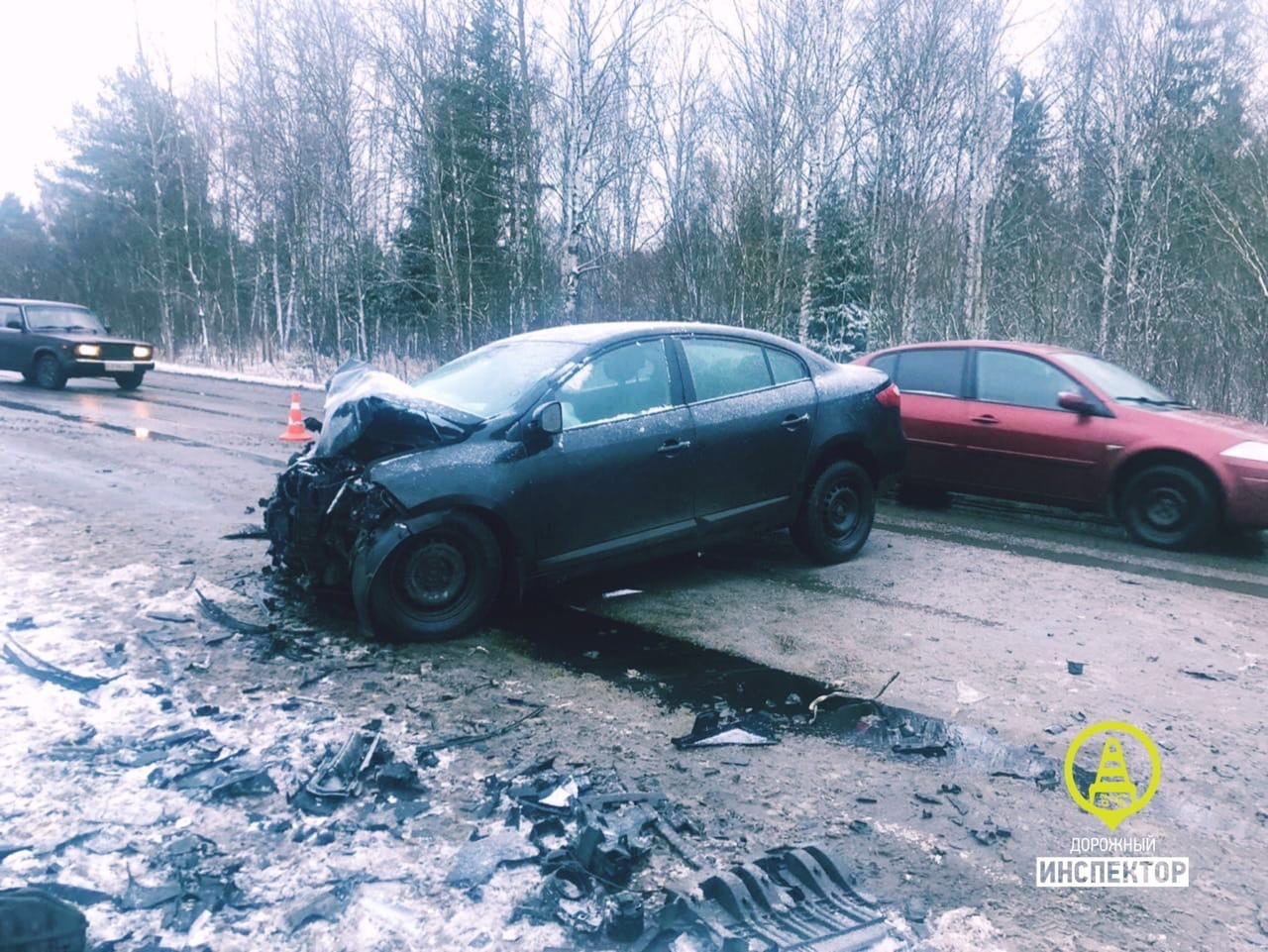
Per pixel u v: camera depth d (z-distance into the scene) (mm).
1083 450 7379
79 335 17109
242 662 4086
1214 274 19125
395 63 23281
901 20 22156
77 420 12523
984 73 22188
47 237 49000
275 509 4891
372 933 2248
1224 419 7426
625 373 5152
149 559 5715
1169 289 19781
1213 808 3086
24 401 14539
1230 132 19891
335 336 30484
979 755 3436
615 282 21984
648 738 3484
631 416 5051
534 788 3021
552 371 4898
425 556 4441
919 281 22375
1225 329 17094
